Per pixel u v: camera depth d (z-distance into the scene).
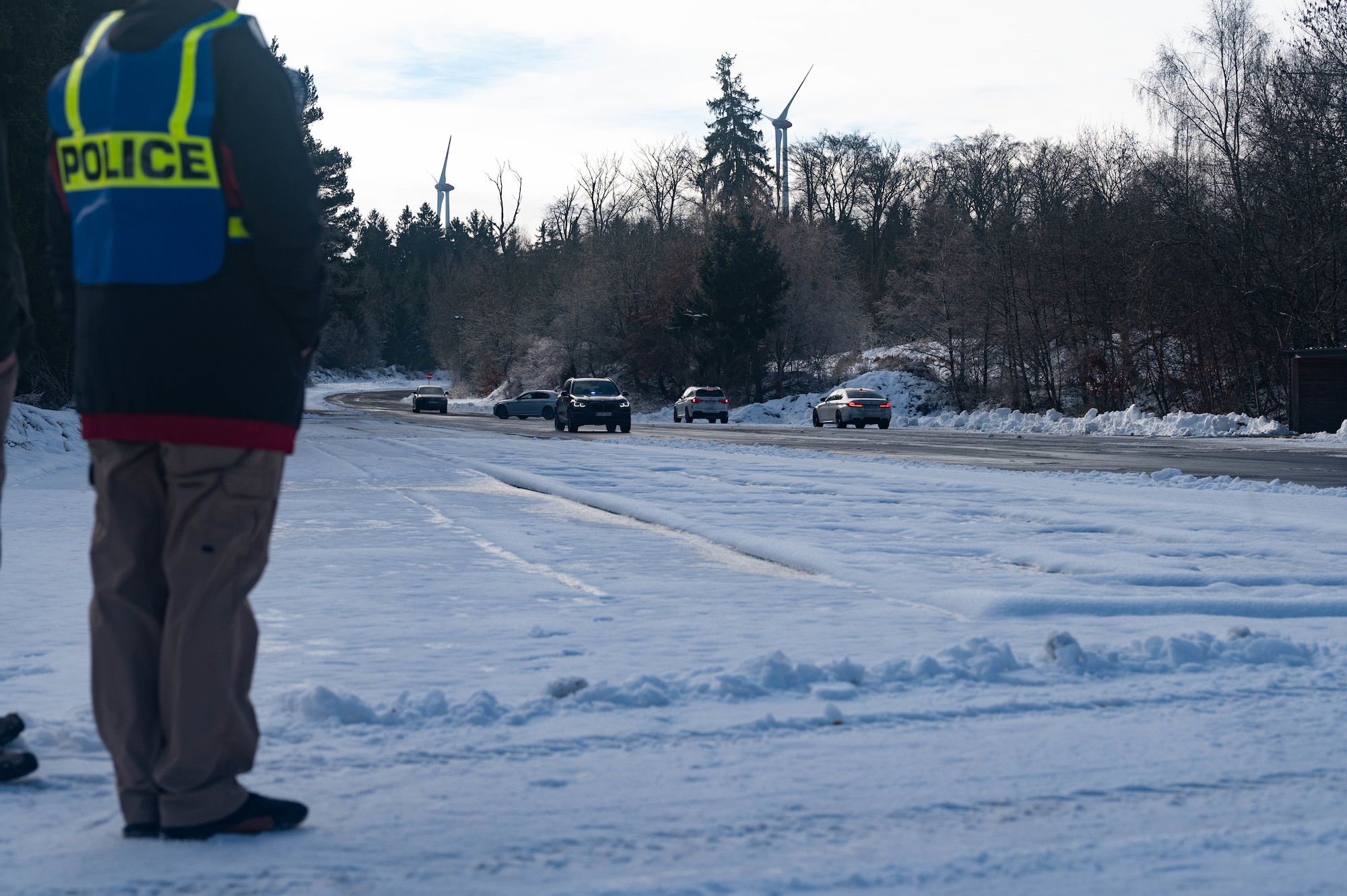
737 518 10.08
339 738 3.24
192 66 2.32
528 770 2.97
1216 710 3.67
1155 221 43.78
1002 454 22.44
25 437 18.59
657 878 2.22
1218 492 13.15
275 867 2.25
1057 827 2.58
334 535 8.94
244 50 2.36
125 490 2.41
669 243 79.56
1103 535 9.18
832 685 3.92
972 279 54.09
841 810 2.68
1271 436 31.97
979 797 2.79
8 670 4.12
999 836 2.52
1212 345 41.31
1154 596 5.95
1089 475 15.73
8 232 2.71
